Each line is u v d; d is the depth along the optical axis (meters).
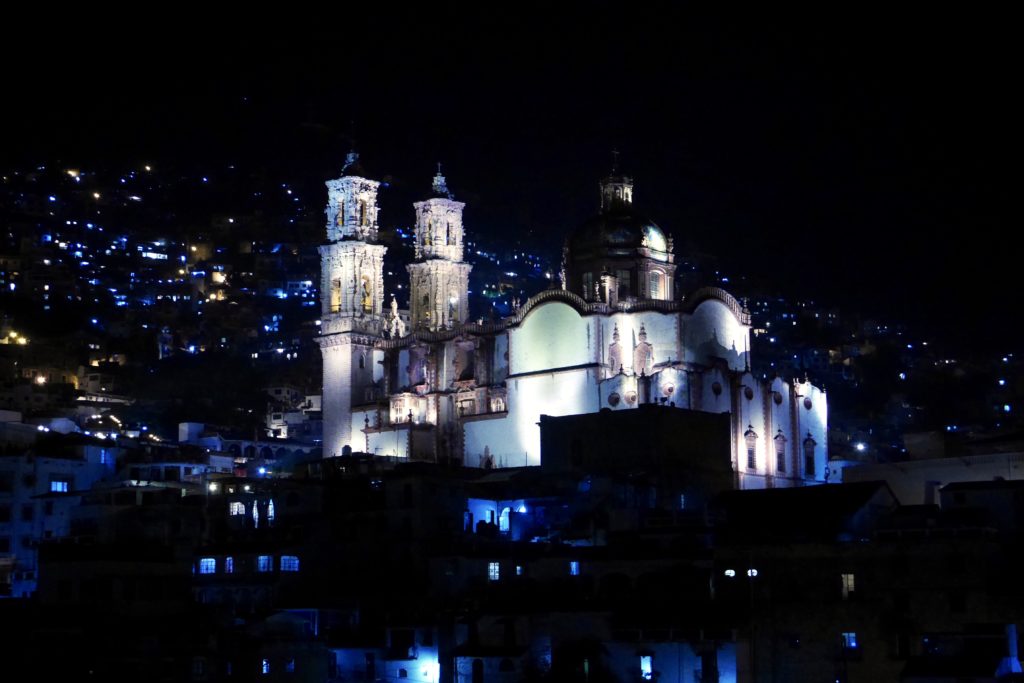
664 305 187.88
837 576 122.94
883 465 168.50
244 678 136.00
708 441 168.00
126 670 135.88
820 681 121.12
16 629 140.88
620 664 126.25
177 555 154.25
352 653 140.75
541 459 169.25
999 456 160.50
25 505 180.75
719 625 122.88
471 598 140.50
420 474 152.00
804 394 197.88
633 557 133.50
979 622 117.19
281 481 170.88
